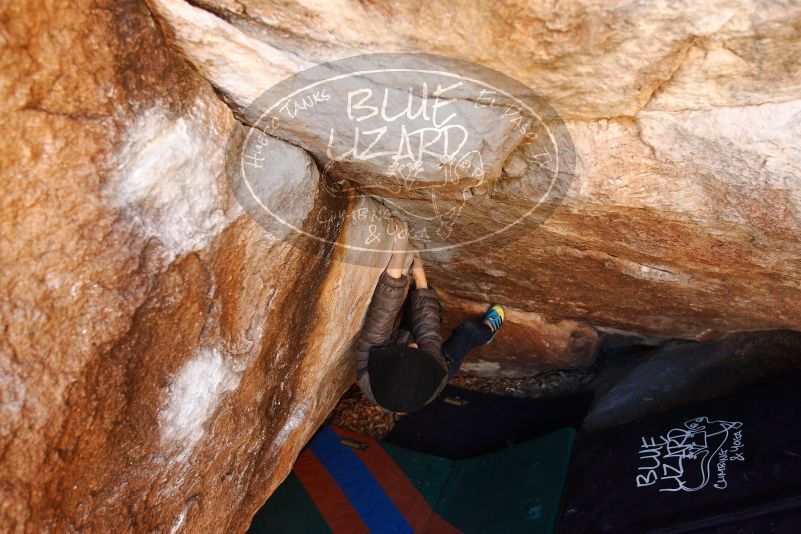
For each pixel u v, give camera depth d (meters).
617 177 1.79
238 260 1.68
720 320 3.09
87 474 1.50
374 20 1.20
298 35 1.27
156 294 1.46
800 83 1.35
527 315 3.67
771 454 2.66
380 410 3.94
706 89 1.40
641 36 1.22
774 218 1.84
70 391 1.34
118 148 1.24
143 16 1.22
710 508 2.60
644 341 3.79
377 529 3.20
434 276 3.39
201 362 1.73
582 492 3.02
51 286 1.24
